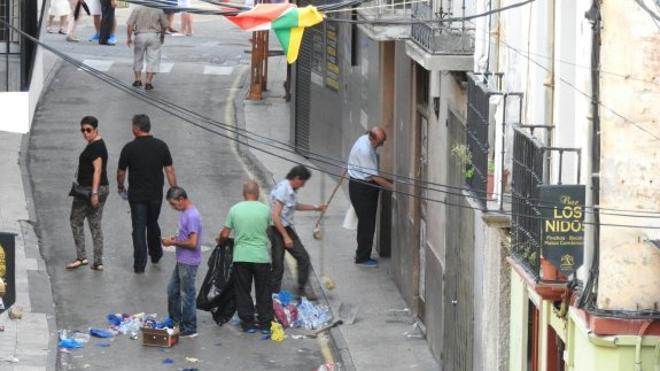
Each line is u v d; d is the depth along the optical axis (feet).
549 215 88.79
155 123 216.74
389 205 167.02
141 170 157.79
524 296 106.32
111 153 200.54
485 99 109.50
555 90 100.58
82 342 140.77
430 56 124.98
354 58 184.24
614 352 87.20
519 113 108.27
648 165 86.58
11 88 191.52
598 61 86.22
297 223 178.40
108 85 236.63
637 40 85.71
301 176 150.82
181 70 251.19
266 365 137.80
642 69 85.92
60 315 147.23
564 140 98.73
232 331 145.18
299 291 151.43
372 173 162.81
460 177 124.77
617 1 85.40
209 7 282.15
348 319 148.97
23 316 144.25
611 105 86.33
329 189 190.60
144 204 158.30
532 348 106.01
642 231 86.63
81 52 260.01
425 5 130.21
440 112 136.15
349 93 187.11
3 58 190.60
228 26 293.02
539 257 92.73
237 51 269.03
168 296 143.43
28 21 194.18
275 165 200.03
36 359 133.90
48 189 185.68
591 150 87.40
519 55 109.81
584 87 90.63
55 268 159.74
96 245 158.71
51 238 168.86
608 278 86.99
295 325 147.64
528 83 106.63
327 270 163.43
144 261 158.71
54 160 197.26
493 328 113.29
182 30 280.51
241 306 143.95
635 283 86.89
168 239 142.20
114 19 267.18
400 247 156.46
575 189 88.63
